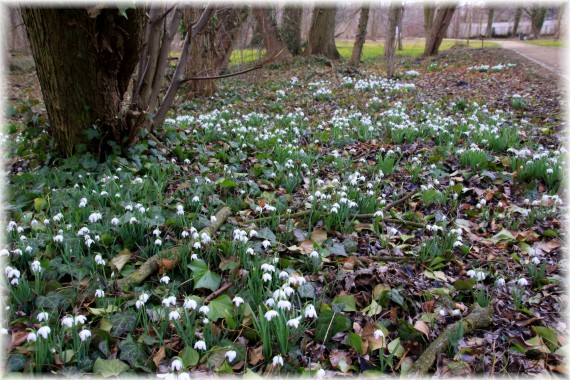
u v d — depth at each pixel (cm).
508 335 276
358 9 1831
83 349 248
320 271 339
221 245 346
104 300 288
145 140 579
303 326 268
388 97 1061
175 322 257
